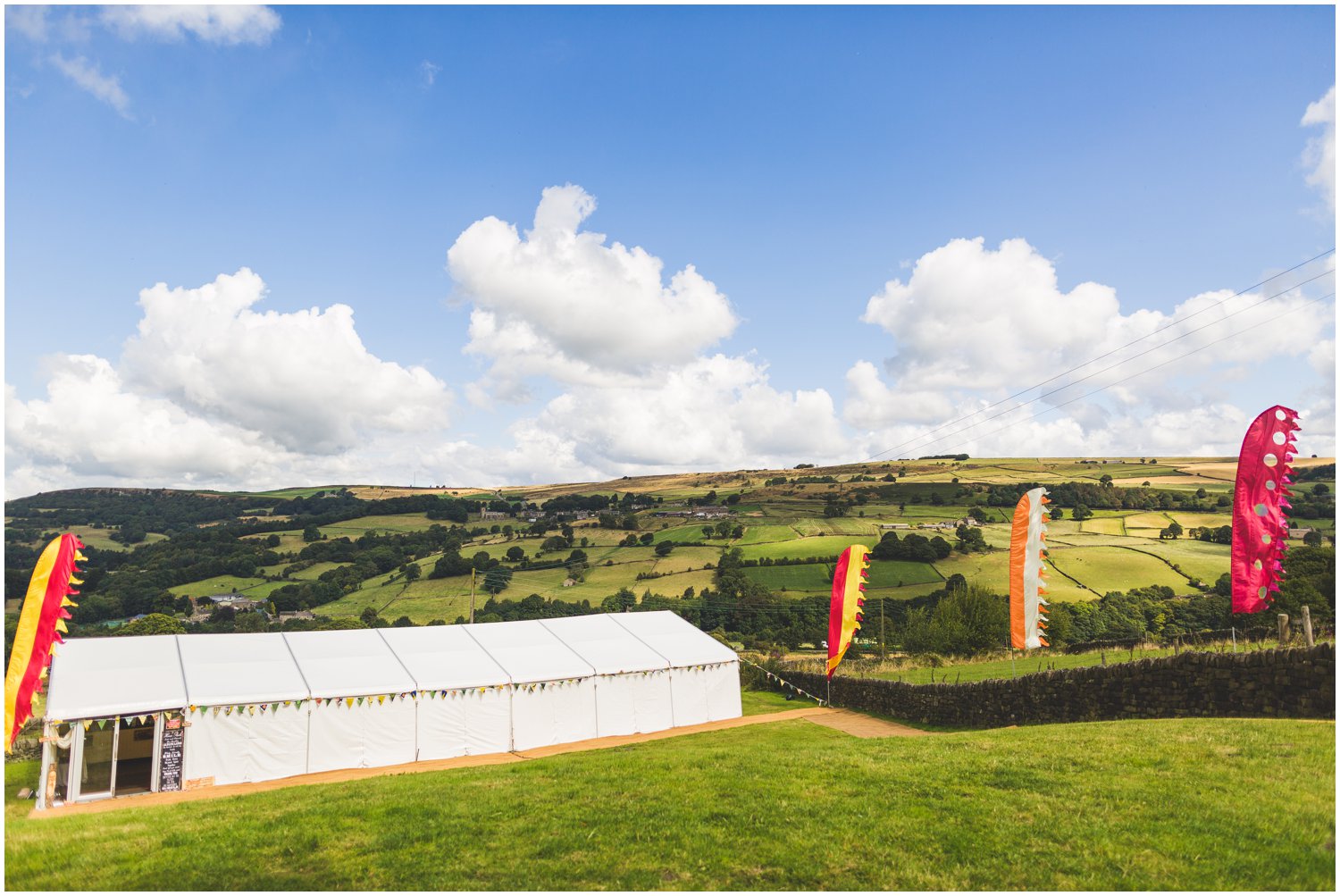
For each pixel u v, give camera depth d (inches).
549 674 1009.5
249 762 812.0
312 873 336.5
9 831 431.2
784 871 328.2
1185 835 338.3
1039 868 320.2
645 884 319.0
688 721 1106.7
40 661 459.2
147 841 381.7
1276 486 467.2
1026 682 765.9
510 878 326.6
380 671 940.0
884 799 411.5
